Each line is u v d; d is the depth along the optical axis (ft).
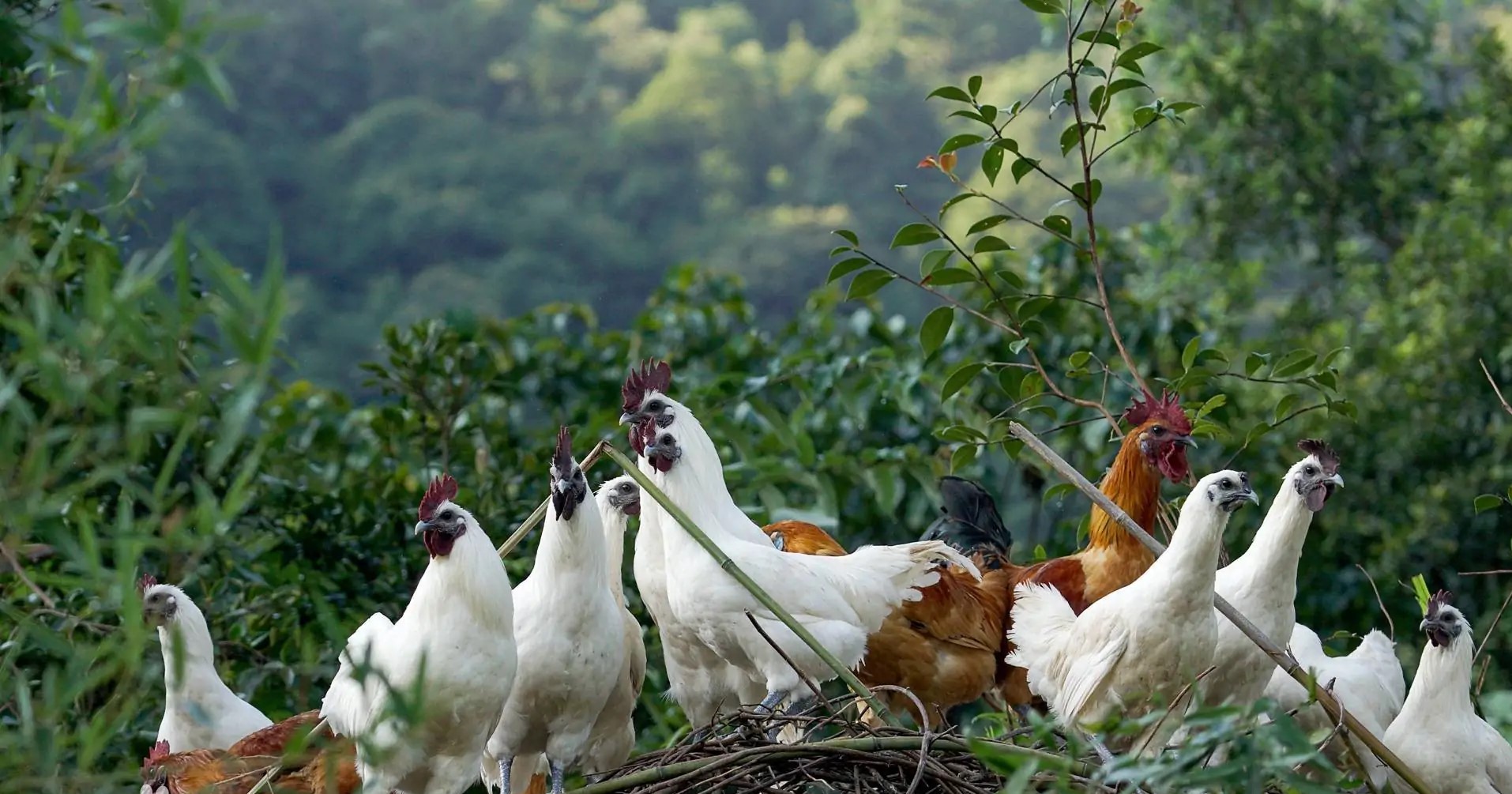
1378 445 66.90
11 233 15.56
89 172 17.94
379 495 46.19
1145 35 88.48
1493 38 87.61
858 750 26.43
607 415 50.44
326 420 50.24
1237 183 87.04
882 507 47.26
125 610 14.48
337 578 42.75
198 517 14.78
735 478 46.37
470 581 25.82
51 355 14.35
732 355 56.24
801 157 167.63
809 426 53.98
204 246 14.05
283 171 134.10
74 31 14.60
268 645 41.50
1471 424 68.08
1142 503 35.88
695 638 34.78
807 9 202.39
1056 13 34.50
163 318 15.34
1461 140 83.10
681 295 61.98
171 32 14.35
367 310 121.19
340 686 26.30
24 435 16.37
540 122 166.20
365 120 147.33
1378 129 87.97
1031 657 31.22
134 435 14.46
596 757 33.09
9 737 15.21
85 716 29.14
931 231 36.70
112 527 15.31
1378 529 64.54
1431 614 30.22
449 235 136.26
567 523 28.86
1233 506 27.68
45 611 22.67
